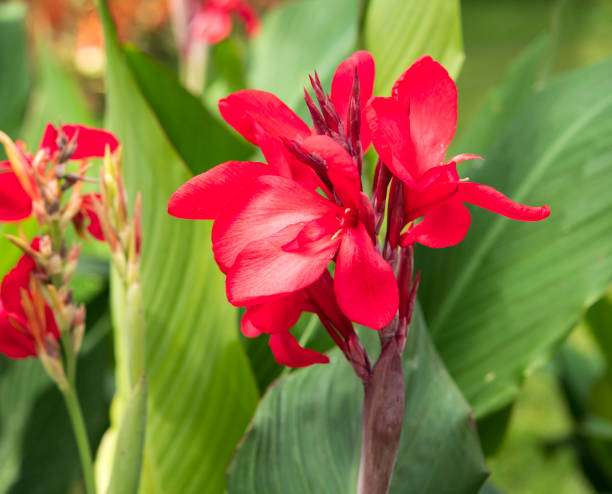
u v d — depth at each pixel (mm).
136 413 704
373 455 612
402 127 586
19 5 1765
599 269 838
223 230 583
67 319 710
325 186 605
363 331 784
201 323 807
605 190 865
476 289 907
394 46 919
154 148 792
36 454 1103
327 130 590
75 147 699
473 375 863
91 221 744
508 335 860
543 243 884
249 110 597
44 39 1698
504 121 1203
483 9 10672
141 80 1087
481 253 925
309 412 764
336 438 760
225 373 813
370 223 579
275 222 585
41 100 1568
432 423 738
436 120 596
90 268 1170
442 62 875
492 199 574
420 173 593
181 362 807
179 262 801
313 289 603
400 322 605
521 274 884
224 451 825
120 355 813
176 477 826
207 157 1154
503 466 1952
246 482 744
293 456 751
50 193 692
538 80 1179
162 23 4203
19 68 1683
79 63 3793
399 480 730
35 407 1114
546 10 10312
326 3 1751
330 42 1690
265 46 1856
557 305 847
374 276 568
